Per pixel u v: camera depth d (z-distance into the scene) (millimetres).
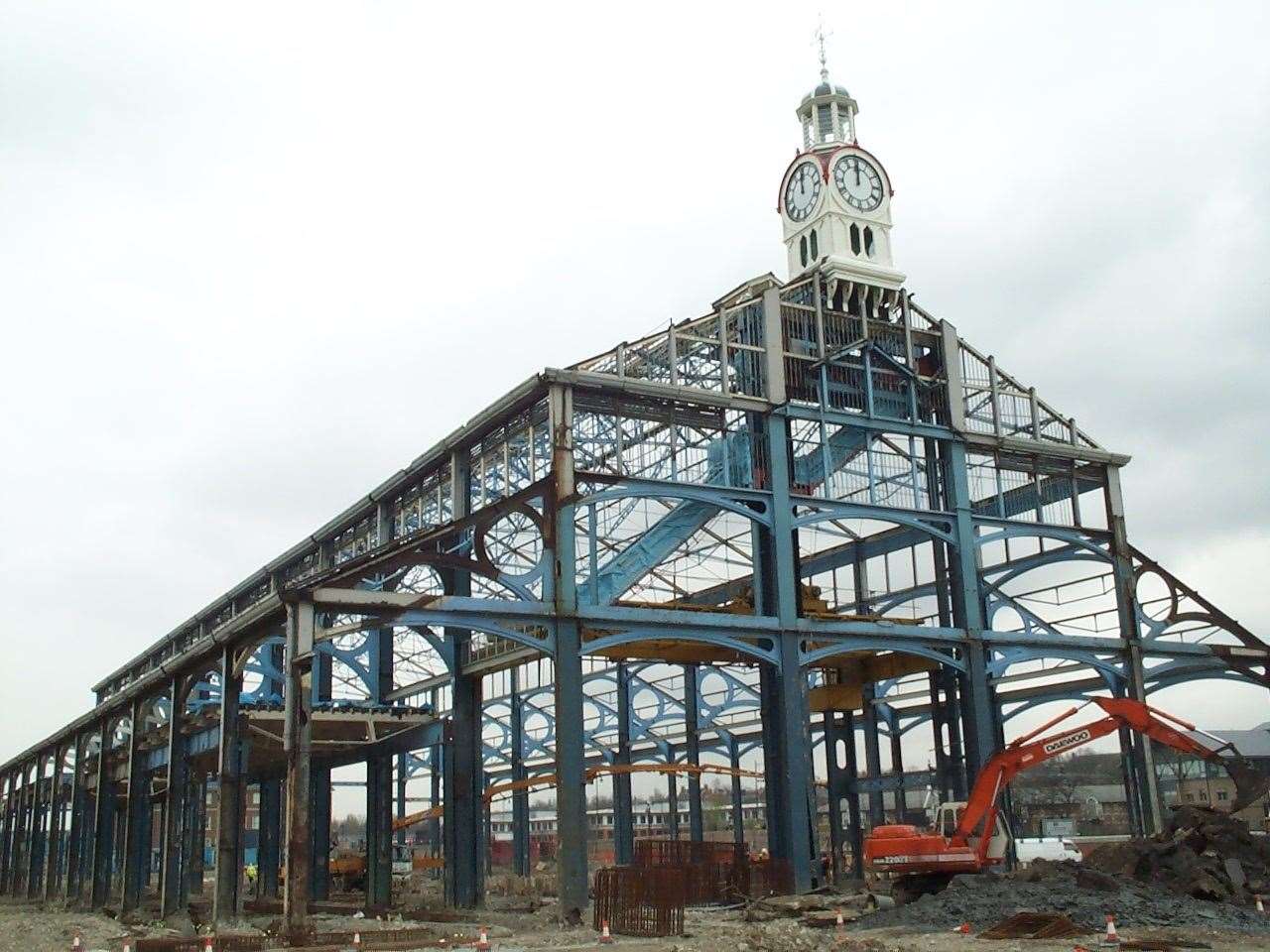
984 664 45094
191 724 47500
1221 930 27578
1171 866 34156
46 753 78375
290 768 33219
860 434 45562
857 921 31656
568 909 35344
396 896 54219
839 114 51719
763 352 43938
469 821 43250
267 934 32500
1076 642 47156
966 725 44688
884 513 44875
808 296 46594
